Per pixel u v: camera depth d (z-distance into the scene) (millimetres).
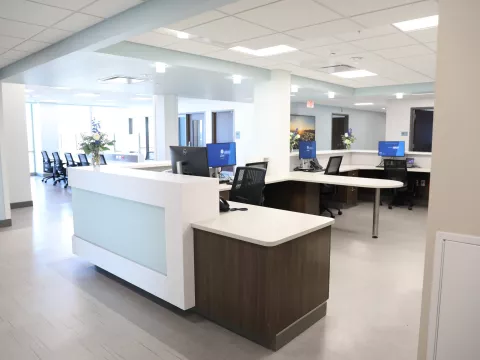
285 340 2395
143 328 2584
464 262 1529
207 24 3303
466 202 1516
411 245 4574
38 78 5770
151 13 2773
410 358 2229
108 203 3355
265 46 4059
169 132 8438
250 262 2324
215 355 2266
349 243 4660
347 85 7449
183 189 2555
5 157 5477
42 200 7781
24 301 3012
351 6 2828
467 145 1498
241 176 4023
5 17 3062
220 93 8109
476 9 1441
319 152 7504
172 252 2672
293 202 5824
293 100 9820
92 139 3773
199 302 2682
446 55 1521
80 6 2840
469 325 1534
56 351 2322
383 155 7711
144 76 5723
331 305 2934
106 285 3326
